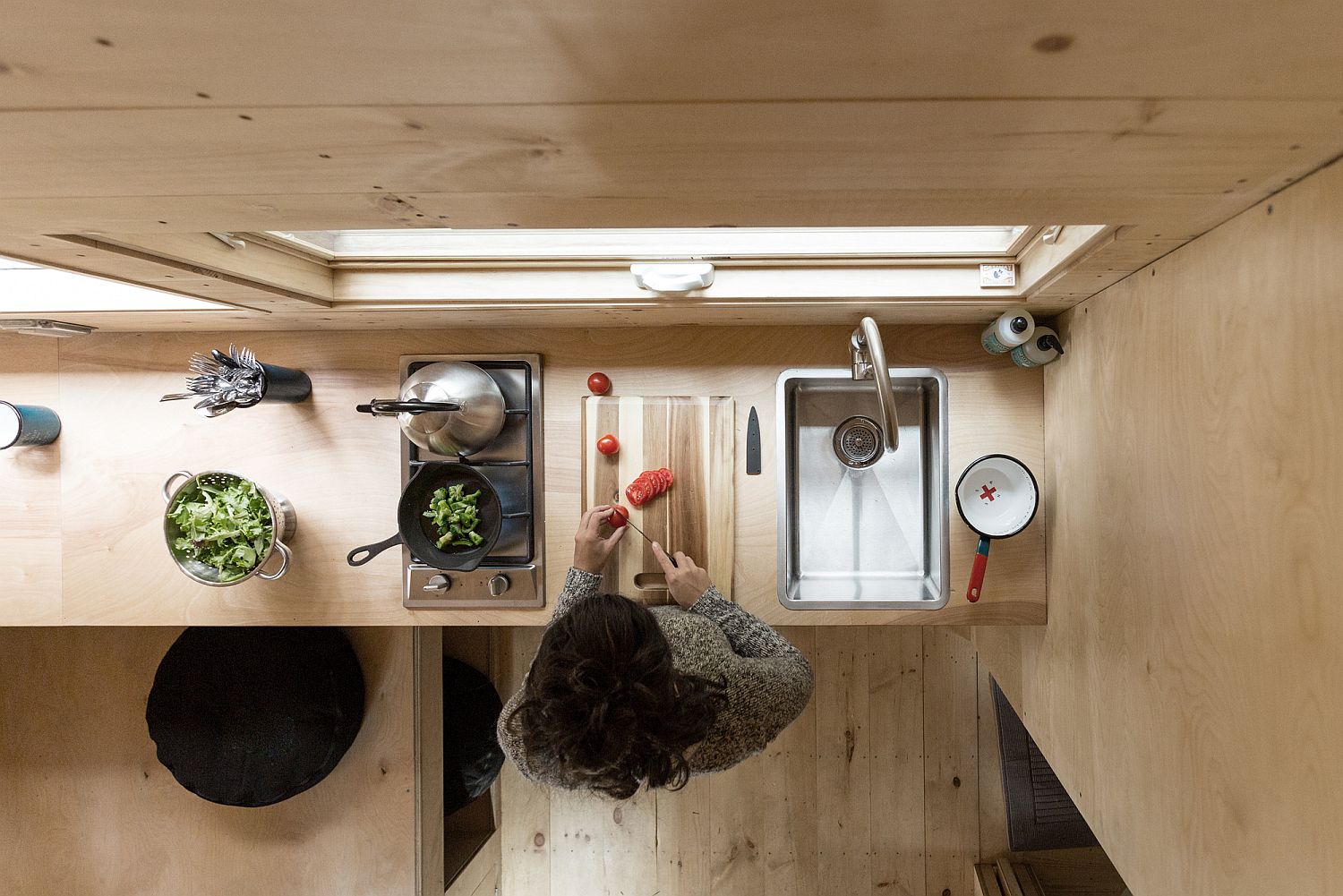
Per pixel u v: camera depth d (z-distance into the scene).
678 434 1.26
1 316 1.10
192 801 1.57
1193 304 0.73
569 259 1.04
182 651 1.50
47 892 1.60
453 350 1.27
